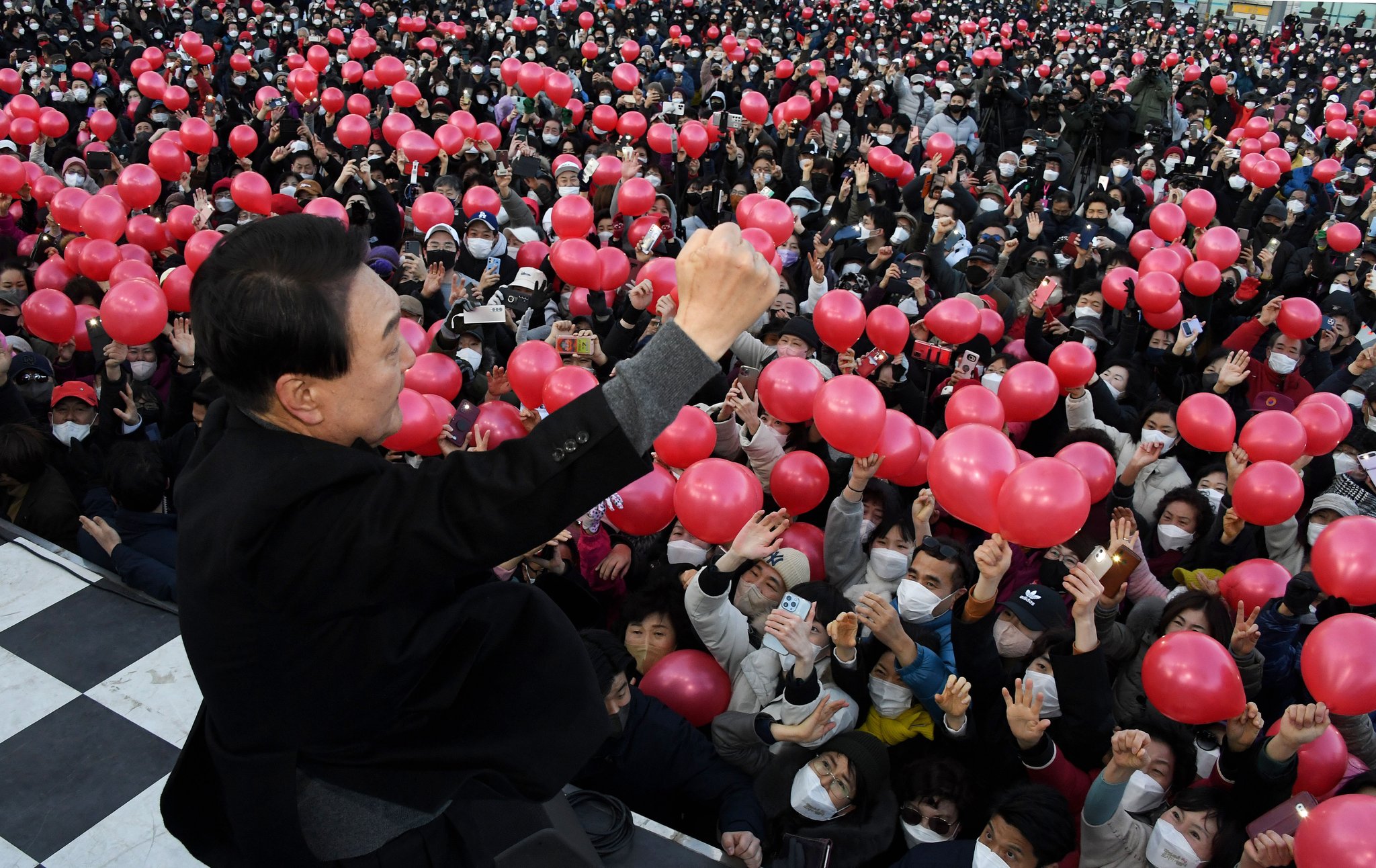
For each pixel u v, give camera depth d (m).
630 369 0.79
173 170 7.40
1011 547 4.04
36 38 14.45
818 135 11.10
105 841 2.03
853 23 21.41
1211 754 3.00
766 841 2.63
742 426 4.76
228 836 1.10
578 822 1.63
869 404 3.55
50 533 3.82
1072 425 4.97
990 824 2.50
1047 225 8.84
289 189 7.95
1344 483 4.27
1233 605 3.49
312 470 0.79
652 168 8.73
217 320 0.79
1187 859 2.53
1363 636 2.59
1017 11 25.80
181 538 0.83
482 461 0.78
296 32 16.39
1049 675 3.07
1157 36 23.73
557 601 2.83
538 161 8.83
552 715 1.00
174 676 2.51
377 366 0.83
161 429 4.67
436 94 12.09
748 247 0.80
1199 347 6.61
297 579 0.78
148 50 12.53
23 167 6.99
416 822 1.04
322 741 0.89
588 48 14.78
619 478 0.77
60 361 5.30
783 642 2.76
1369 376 5.56
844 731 2.90
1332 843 2.01
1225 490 4.39
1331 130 13.44
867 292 6.36
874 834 2.64
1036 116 13.60
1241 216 9.80
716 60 15.45
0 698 2.39
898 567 3.60
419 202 6.46
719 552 3.67
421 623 0.88
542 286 5.79
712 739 2.95
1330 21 30.23
